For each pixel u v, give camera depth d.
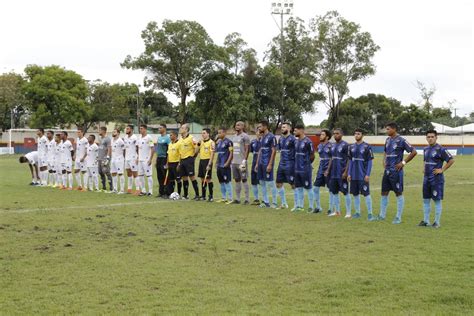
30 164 20.89
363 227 11.10
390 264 7.73
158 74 58.09
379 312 5.67
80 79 60.66
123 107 67.94
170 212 13.23
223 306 5.86
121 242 9.34
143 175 17.36
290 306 5.87
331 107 64.06
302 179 13.80
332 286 6.61
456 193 18.09
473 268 7.48
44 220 11.81
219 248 8.85
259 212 13.39
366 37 62.06
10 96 56.88
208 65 57.78
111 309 5.78
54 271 7.34
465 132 69.12
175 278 6.97
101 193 17.81
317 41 62.53
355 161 12.50
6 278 6.99
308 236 10.00
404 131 71.62
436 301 6.04
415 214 13.20
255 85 60.50
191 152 15.98
